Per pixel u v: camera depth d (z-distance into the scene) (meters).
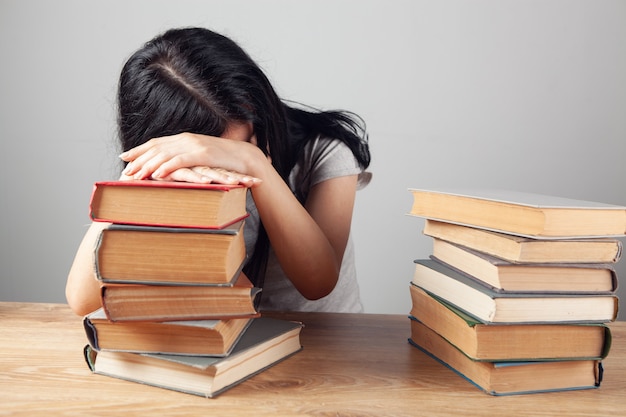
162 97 1.15
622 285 2.71
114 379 0.78
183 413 0.68
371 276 2.70
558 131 2.65
